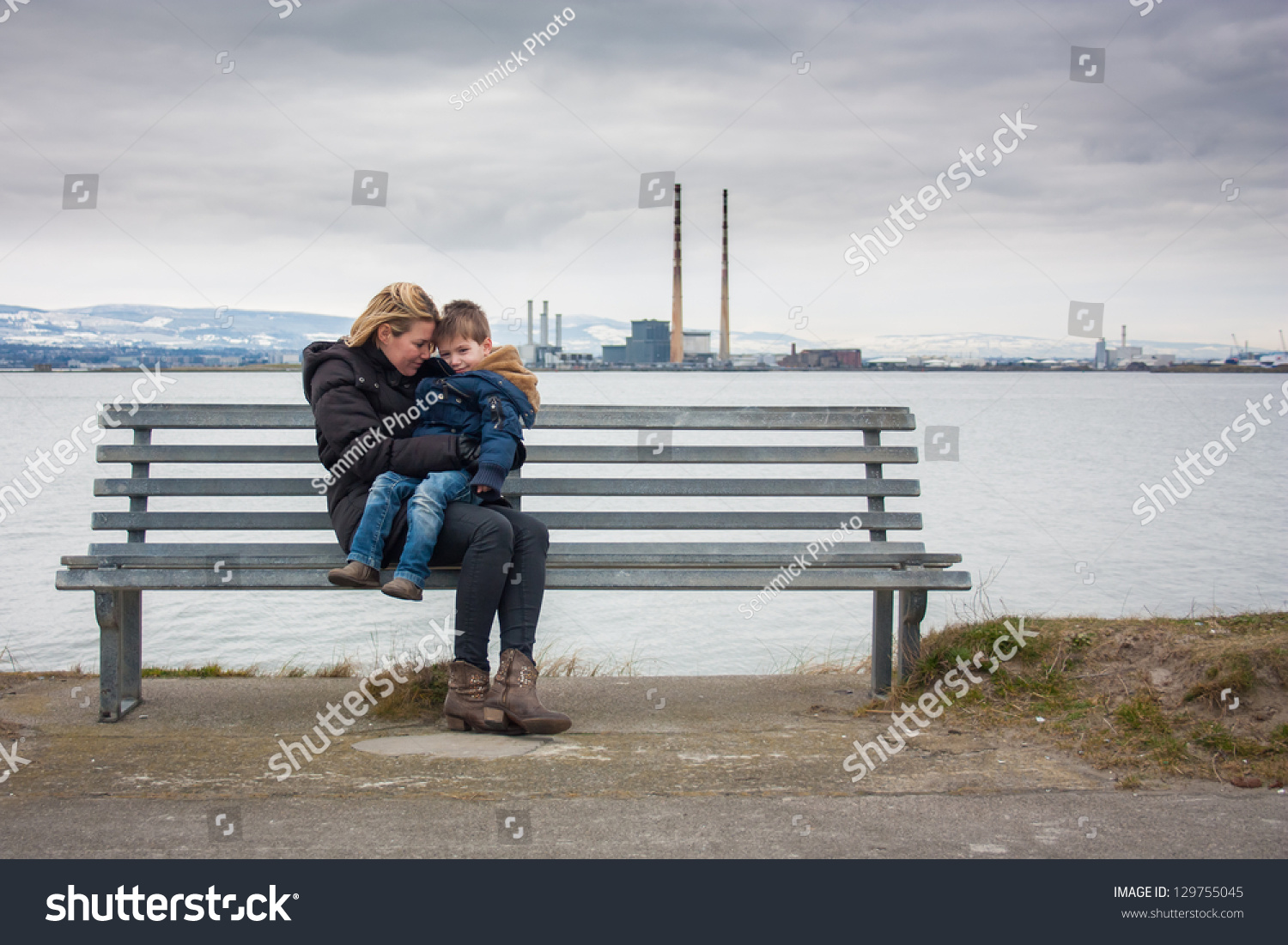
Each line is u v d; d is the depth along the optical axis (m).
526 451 4.05
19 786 2.96
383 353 3.73
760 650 9.50
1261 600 12.72
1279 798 2.89
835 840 2.59
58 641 10.12
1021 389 131.25
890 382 135.75
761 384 102.62
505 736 3.56
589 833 2.62
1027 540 17.94
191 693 4.21
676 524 4.01
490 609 3.56
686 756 3.29
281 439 28.36
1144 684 3.64
